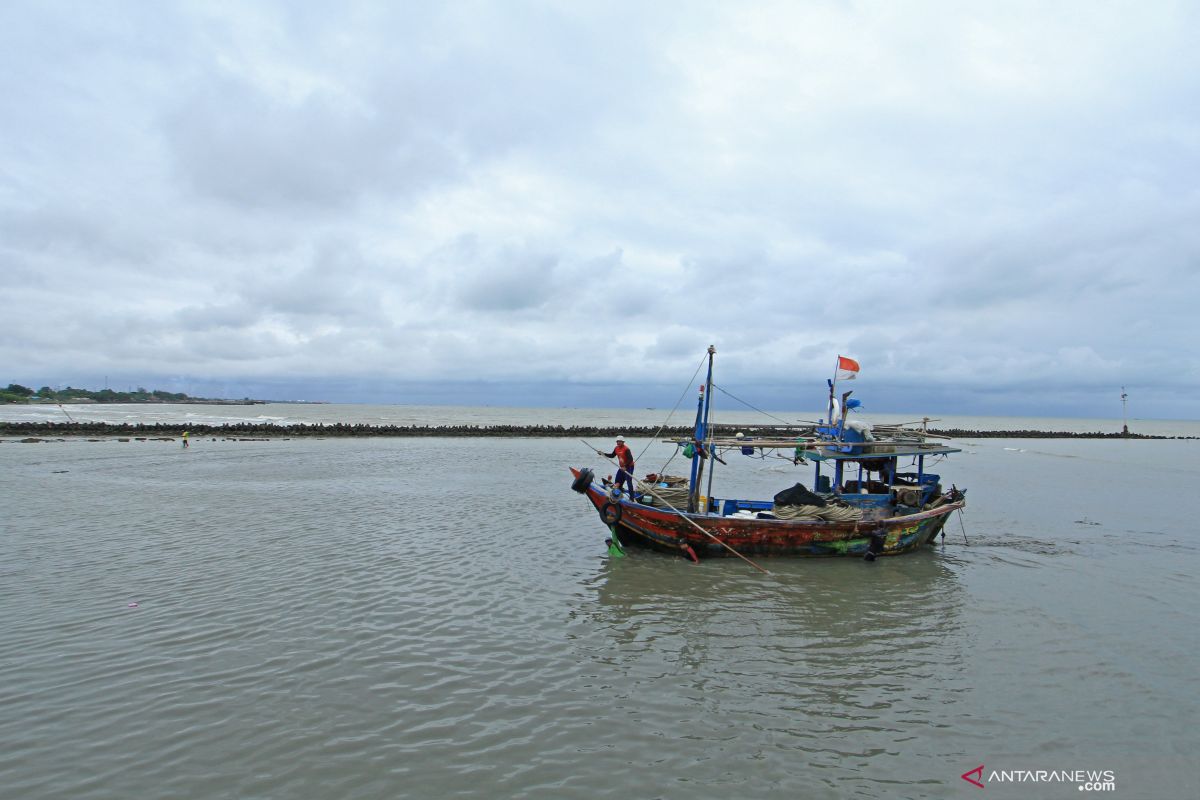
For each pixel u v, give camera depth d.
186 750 7.85
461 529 20.62
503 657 10.82
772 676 10.34
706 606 13.73
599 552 18.16
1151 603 14.34
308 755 7.80
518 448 55.75
